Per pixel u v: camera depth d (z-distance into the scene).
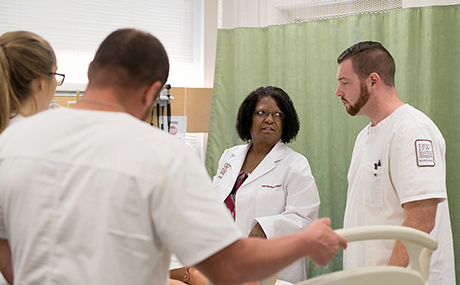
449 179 2.00
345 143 2.26
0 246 0.92
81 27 2.52
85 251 0.73
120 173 0.74
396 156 1.36
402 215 1.41
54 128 0.80
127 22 2.62
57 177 0.76
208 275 0.76
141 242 0.74
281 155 1.94
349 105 1.53
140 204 0.73
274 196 1.86
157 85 0.87
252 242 0.76
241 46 2.50
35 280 0.76
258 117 1.92
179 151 0.77
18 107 1.19
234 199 1.99
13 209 0.78
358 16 2.16
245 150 2.07
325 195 2.32
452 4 1.96
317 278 0.89
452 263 1.58
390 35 2.10
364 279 0.91
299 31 2.37
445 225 1.56
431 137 1.35
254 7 2.50
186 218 0.73
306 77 2.38
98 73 0.84
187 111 2.67
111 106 0.82
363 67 1.45
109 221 0.73
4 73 1.15
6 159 0.80
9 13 2.37
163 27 2.71
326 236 0.81
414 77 2.04
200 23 2.79
